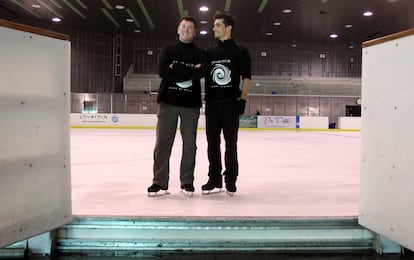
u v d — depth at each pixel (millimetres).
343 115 22516
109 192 3477
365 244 2490
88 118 18625
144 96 20641
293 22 19109
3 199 1930
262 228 2432
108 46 23250
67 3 16391
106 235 2416
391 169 2148
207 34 22438
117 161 6035
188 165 3307
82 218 2402
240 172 4969
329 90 22484
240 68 3195
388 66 2170
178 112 3240
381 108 2234
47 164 2195
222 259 2305
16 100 1989
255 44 25219
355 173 4961
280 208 2814
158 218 2400
